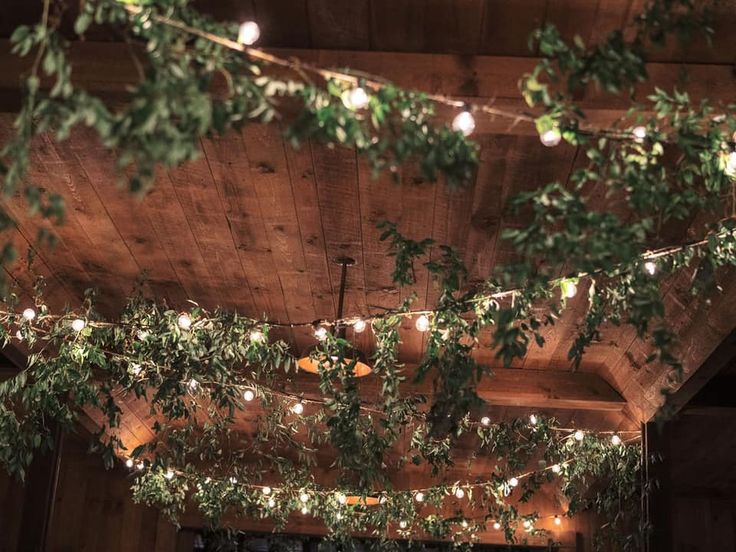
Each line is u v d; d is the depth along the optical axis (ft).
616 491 23.54
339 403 16.83
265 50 12.35
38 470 23.31
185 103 7.66
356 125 8.48
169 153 7.48
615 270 11.96
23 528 22.85
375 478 18.95
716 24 11.88
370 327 21.74
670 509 21.99
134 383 17.67
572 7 11.82
